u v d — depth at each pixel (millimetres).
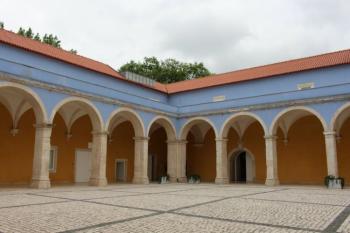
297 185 24953
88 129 27641
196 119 28438
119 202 11883
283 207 10617
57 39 43812
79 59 28109
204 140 33812
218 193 16281
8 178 21656
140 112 25797
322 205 11250
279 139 28984
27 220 7914
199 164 33688
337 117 21734
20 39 24234
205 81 33469
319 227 7254
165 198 13477
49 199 12766
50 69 23359
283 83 27219
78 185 22719
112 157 29547
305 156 27484
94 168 22172
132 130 32000
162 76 47250
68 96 20359
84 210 9680
